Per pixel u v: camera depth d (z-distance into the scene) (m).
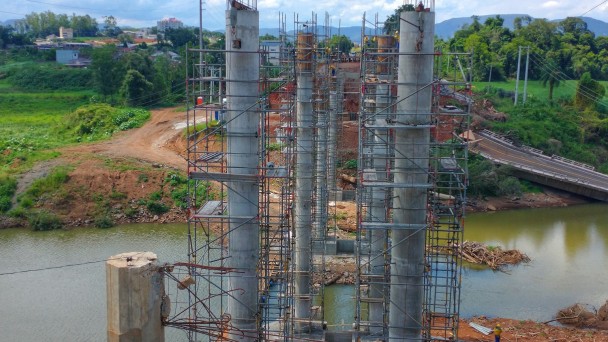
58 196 62.78
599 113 101.56
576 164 83.00
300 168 37.72
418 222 25.50
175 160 71.69
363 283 31.81
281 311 33.16
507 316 40.75
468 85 24.81
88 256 50.78
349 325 37.72
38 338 36.19
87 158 70.56
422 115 24.92
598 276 48.50
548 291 45.28
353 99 69.50
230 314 26.61
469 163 72.56
